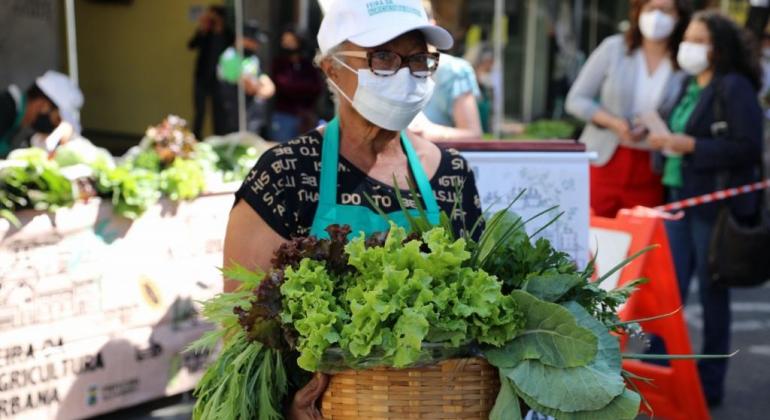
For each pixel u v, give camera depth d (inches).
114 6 439.5
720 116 198.1
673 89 212.8
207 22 395.9
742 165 198.8
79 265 174.9
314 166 90.4
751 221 202.2
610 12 609.0
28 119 257.8
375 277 72.1
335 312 70.3
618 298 78.9
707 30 199.5
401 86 87.9
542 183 142.0
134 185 178.7
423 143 97.7
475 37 501.7
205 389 81.3
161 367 191.8
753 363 240.5
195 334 197.8
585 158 142.4
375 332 68.7
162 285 190.2
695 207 201.0
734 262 192.7
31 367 168.7
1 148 263.7
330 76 92.9
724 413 202.2
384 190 91.0
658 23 208.7
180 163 194.4
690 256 206.7
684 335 184.7
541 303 70.9
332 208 89.0
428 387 71.3
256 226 88.9
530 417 130.5
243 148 222.4
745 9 531.8
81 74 451.8
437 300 69.2
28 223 165.8
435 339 69.5
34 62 319.9
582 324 72.9
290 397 78.5
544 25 570.6
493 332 70.7
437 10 508.7
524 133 458.9
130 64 441.4
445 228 78.2
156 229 188.2
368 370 71.5
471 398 72.2
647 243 182.5
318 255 74.3
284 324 72.4
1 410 164.6
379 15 87.6
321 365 71.5
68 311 174.1
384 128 89.7
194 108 405.4
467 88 177.9
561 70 583.8
